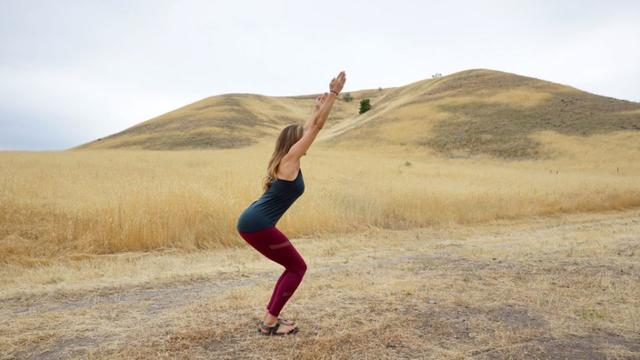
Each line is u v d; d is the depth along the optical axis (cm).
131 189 1087
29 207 948
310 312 445
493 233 1085
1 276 628
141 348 355
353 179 2031
